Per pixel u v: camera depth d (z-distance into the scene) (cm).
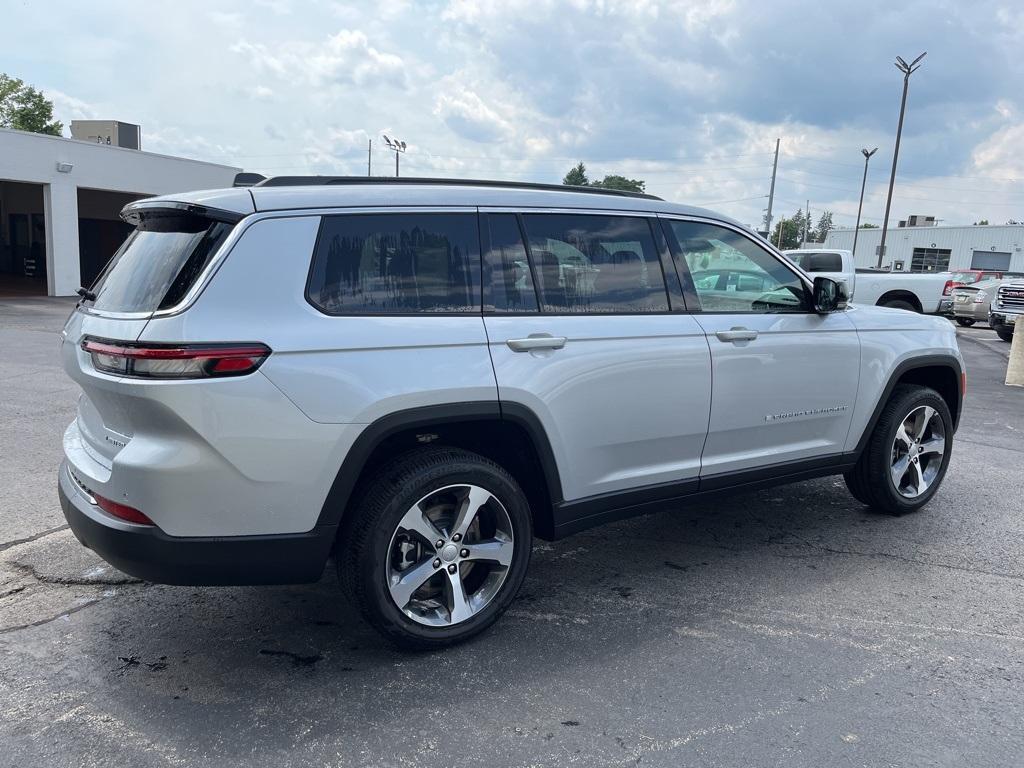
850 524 510
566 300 367
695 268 416
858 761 269
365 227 321
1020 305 1770
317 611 380
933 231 5588
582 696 308
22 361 1073
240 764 264
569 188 394
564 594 402
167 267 298
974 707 303
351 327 307
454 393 323
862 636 359
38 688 308
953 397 546
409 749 273
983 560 450
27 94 6197
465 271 341
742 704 303
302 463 296
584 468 372
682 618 375
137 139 3384
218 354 278
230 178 2842
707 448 416
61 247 2278
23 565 420
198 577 292
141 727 284
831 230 6194
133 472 280
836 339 460
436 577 344
